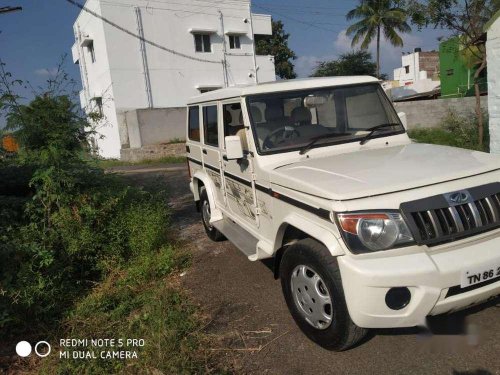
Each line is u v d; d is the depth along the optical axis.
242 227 4.66
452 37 13.11
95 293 4.46
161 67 24.56
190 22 25.20
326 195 2.79
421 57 42.34
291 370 2.99
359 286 2.55
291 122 4.00
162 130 22.23
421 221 2.62
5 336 3.76
